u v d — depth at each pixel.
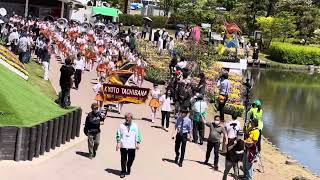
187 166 23.38
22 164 19.39
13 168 18.86
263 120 42.16
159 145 26.03
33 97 24.81
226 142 23.89
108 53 46.59
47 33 48.88
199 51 49.78
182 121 22.97
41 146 20.69
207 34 69.44
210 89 41.09
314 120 43.88
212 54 52.22
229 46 63.16
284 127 40.16
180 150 25.34
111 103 30.52
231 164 21.09
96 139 21.72
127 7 94.56
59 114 23.86
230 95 40.00
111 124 28.48
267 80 69.12
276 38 93.06
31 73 35.81
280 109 47.91
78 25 62.50
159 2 100.50
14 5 68.44
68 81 27.48
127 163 20.44
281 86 64.31
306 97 56.56
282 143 35.12
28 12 69.19
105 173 20.33
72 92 34.78
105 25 70.75
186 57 49.34
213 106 39.44
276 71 80.94
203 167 23.62
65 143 23.11
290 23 91.06
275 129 39.19
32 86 28.58
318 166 30.47
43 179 18.34
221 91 33.28
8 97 22.11
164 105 29.33
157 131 28.84
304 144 35.38
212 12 90.31
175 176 21.59
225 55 62.19
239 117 37.88
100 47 48.50
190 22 89.94
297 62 86.75
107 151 23.27
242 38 82.06
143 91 30.58
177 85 33.09
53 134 21.73
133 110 33.09
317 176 27.91
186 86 31.11
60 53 46.72
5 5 67.81
